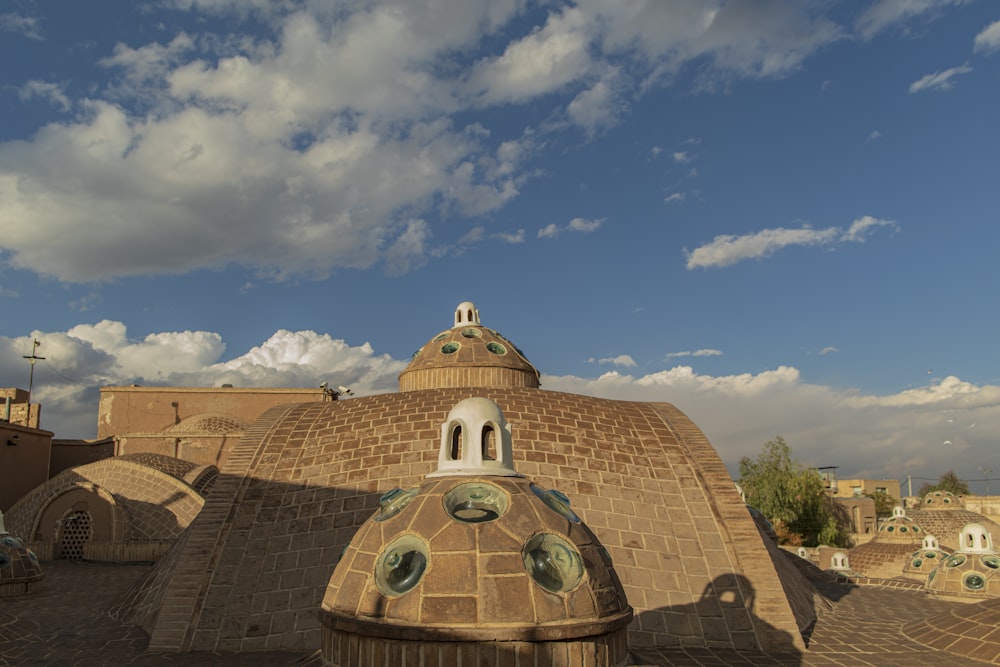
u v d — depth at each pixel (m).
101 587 18.83
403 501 7.93
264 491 14.49
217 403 35.81
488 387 17.73
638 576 12.86
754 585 12.97
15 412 36.41
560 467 14.61
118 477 25.97
